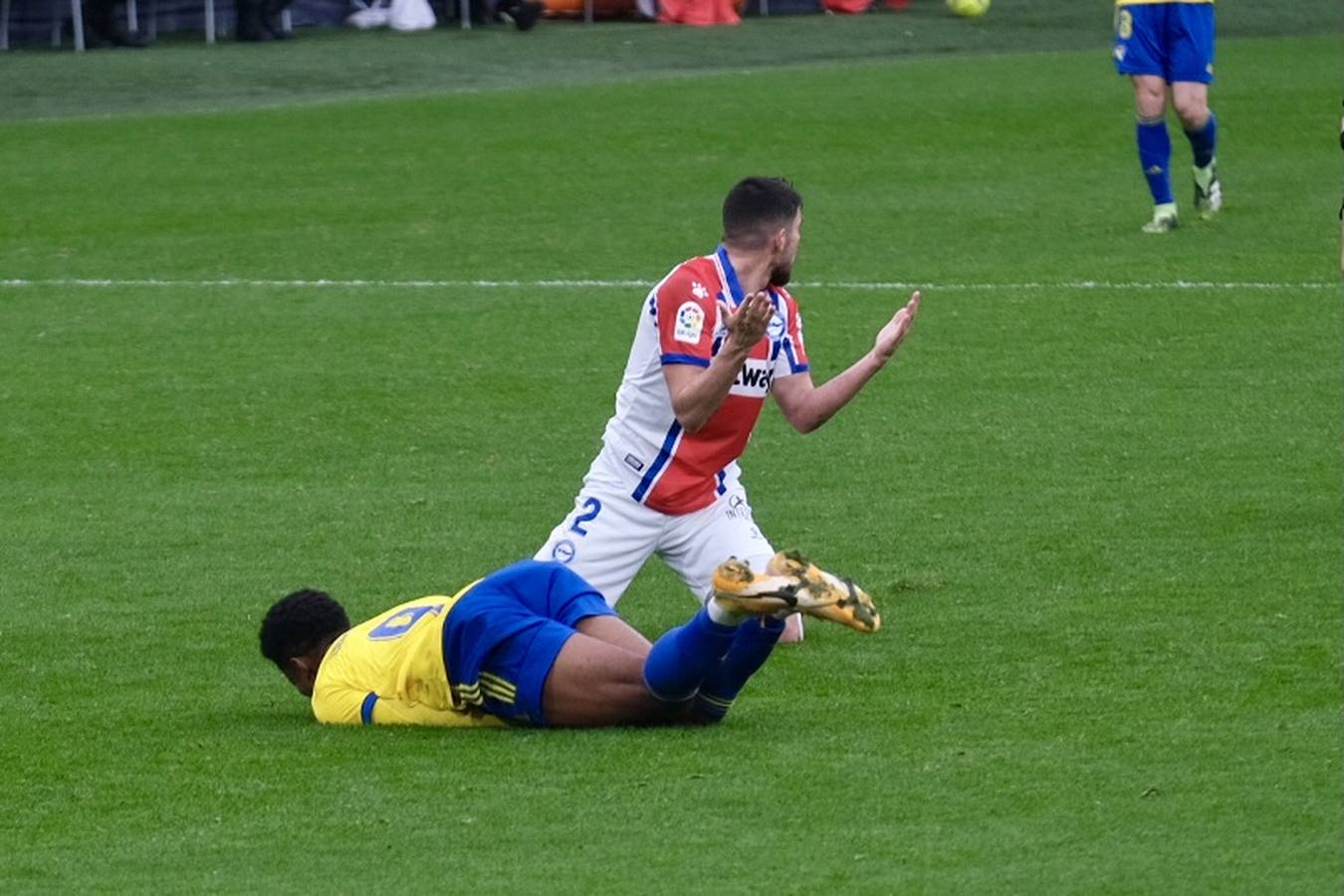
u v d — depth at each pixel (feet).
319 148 209.46
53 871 52.70
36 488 102.22
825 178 189.98
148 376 125.39
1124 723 62.90
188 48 277.23
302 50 275.39
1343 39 264.52
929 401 114.83
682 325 68.95
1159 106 157.99
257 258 161.79
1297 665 68.74
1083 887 49.47
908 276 148.56
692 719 63.57
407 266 157.48
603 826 54.60
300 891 50.75
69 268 159.43
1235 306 135.74
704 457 71.67
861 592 58.70
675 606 81.76
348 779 59.26
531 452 107.34
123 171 198.90
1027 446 104.68
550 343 131.64
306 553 89.61
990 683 67.92
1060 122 213.25
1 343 134.92
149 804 57.72
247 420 114.93
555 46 276.62
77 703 68.95
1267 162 190.60
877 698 66.59
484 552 89.35
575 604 64.34
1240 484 95.81
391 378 123.54
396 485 101.45
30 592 83.97
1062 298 139.95
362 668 65.46
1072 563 83.66
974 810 55.06
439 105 232.94
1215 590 78.84
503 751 61.36
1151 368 120.78
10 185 192.85
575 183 189.98
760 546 72.64
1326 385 115.34
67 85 250.57
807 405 72.02
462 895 50.08
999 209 173.68
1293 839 52.29
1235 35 273.75
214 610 81.05
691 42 279.69
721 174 192.95
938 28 289.53
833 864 51.34
